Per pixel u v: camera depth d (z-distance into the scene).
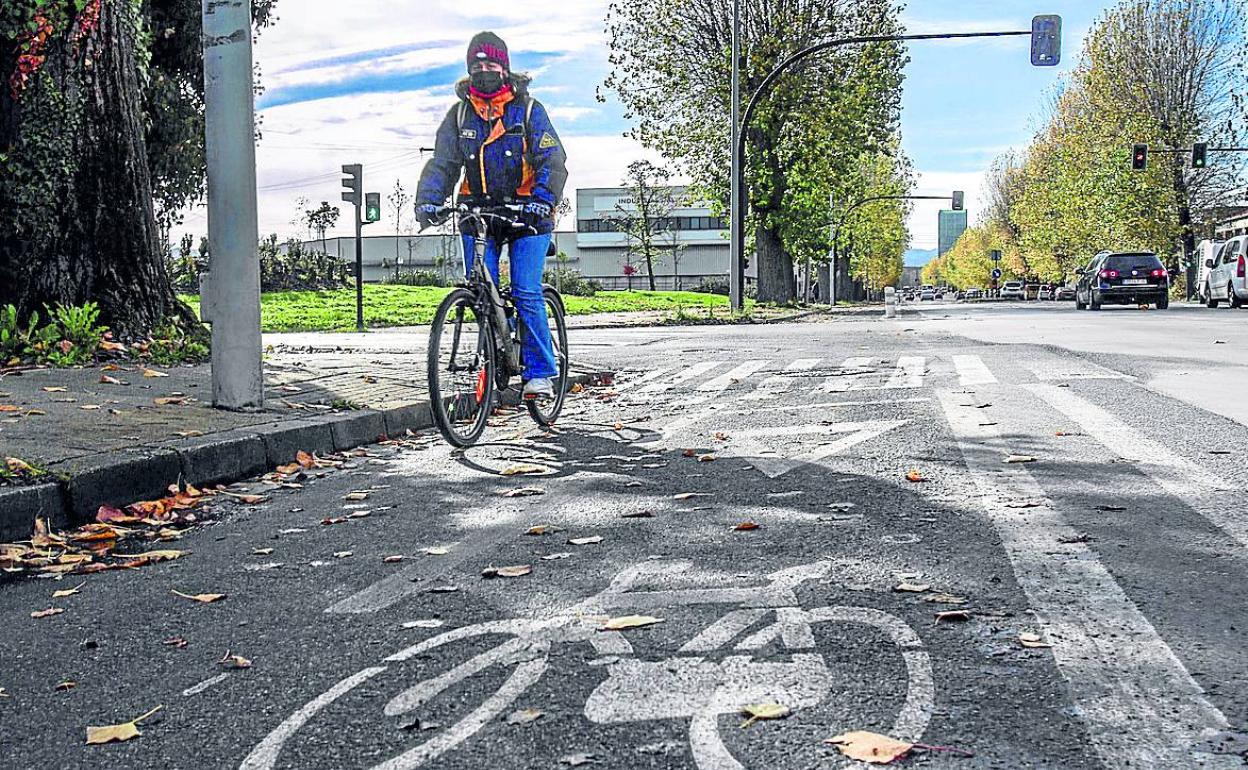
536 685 2.79
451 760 2.38
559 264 95.00
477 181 6.98
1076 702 2.57
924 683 2.71
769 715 2.53
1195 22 50.69
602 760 2.34
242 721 2.66
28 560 4.32
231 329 7.19
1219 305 39.31
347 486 5.80
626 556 4.07
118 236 10.56
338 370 9.89
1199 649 2.90
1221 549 3.88
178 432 6.17
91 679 3.01
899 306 52.38
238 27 7.11
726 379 10.49
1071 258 71.75
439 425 6.60
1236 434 6.31
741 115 38.31
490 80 6.78
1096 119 55.19
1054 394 8.41
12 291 10.21
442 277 59.00
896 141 68.94
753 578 3.69
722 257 110.75
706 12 38.81
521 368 7.23
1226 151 48.44
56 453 5.39
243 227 7.16
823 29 38.09
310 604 3.63
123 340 10.40
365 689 2.82
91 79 10.37
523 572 3.88
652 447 6.62
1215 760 2.27
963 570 3.69
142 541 4.65
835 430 6.92
